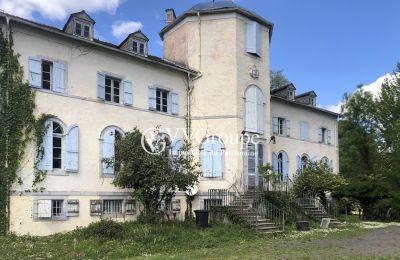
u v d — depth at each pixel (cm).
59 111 1855
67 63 1905
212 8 2445
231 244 1638
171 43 2645
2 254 1366
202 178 2352
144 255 1403
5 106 1689
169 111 2320
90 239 1557
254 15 2512
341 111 4141
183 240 1619
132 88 2155
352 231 2041
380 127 3525
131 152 1848
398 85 3456
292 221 2178
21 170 1703
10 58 1708
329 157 3481
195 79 2445
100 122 2002
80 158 1909
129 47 2222
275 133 2961
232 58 2408
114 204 2016
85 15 2034
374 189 2845
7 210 1645
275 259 1266
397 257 1281
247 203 2111
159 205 2020
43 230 1734
